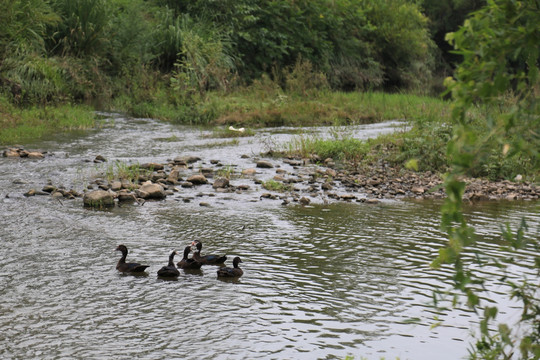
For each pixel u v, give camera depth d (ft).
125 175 42.22
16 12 73.51
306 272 25.46
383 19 139.95
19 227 30.27
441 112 78.48
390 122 81.25
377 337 19.56
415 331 20.04
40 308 21.03
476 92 7.63
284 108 80.74
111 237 29.40
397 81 141.59
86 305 21.44
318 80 102.37
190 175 44.86
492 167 48.83
